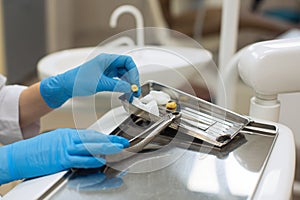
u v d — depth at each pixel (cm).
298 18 299
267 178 54
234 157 58
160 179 54
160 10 233
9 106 95
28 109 94
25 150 60
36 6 274
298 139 113
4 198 52
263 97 72
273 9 318
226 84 104
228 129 63
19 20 258
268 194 51
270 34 247
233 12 108
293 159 58
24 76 268
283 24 255
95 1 336
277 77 68
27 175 59
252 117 70
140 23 133
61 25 313
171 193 51
